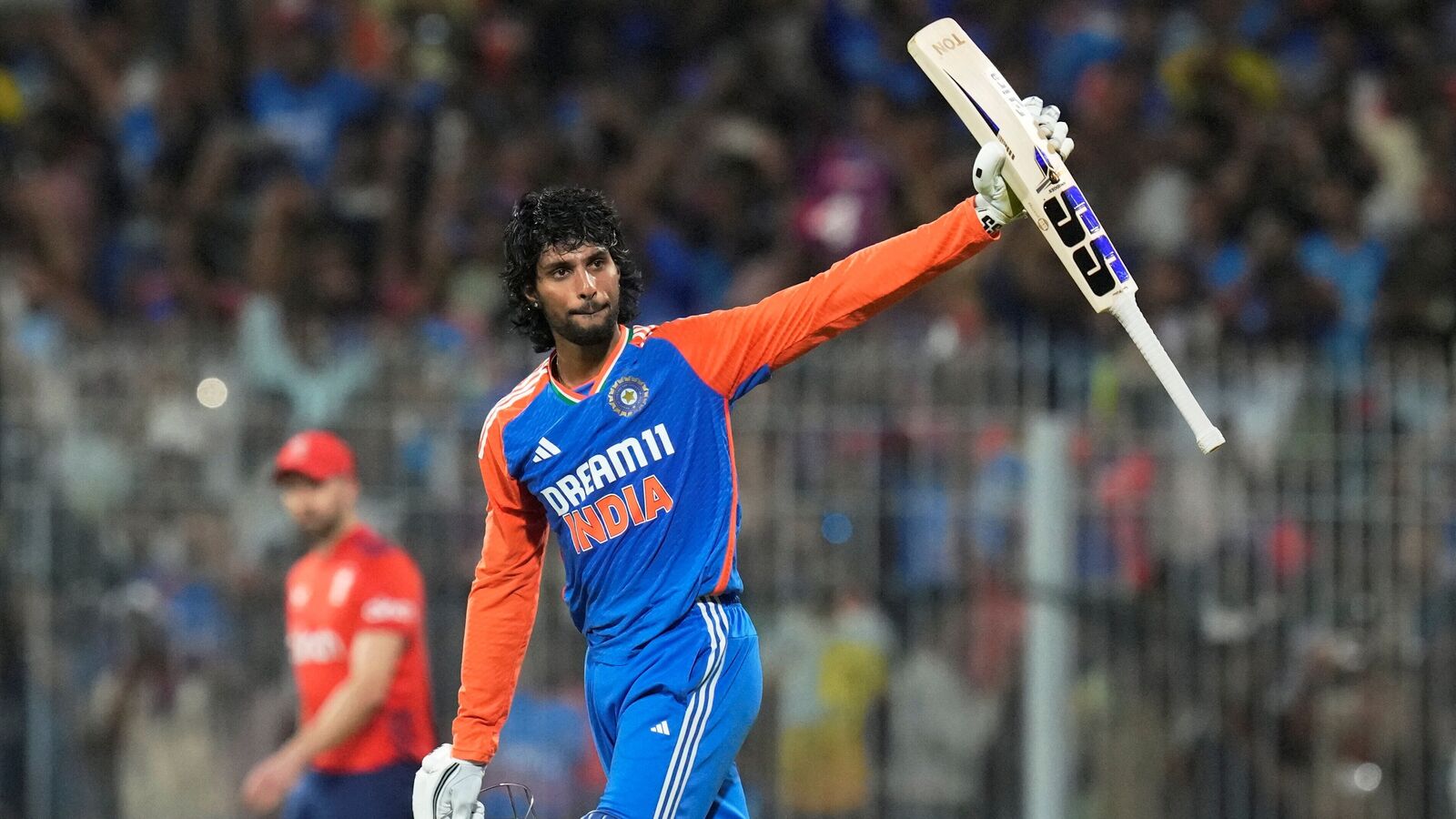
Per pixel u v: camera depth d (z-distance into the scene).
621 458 16.73
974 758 29.45
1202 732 29.47
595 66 46.09
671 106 46.22
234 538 30.70
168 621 30.69
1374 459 29.48
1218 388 29.94
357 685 24.64
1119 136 43.69
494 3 47.03
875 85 44.81
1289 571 29.50
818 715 29.53
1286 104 45.41
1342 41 46.16
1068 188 15.95
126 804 30.72
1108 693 29.45
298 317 39.78
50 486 30.70
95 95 46.03
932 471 29.50
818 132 44.44
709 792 17.06
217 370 31.14
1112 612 29.34
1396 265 40.97
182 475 30.75
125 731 30.73
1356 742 29.45
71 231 42.94
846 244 41.81
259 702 30.64
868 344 33.38
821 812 29.55
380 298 41.00
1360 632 29.44
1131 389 29.84
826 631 29.55
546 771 29.56
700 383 16.80
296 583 25.84
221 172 43.00
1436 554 29.42
